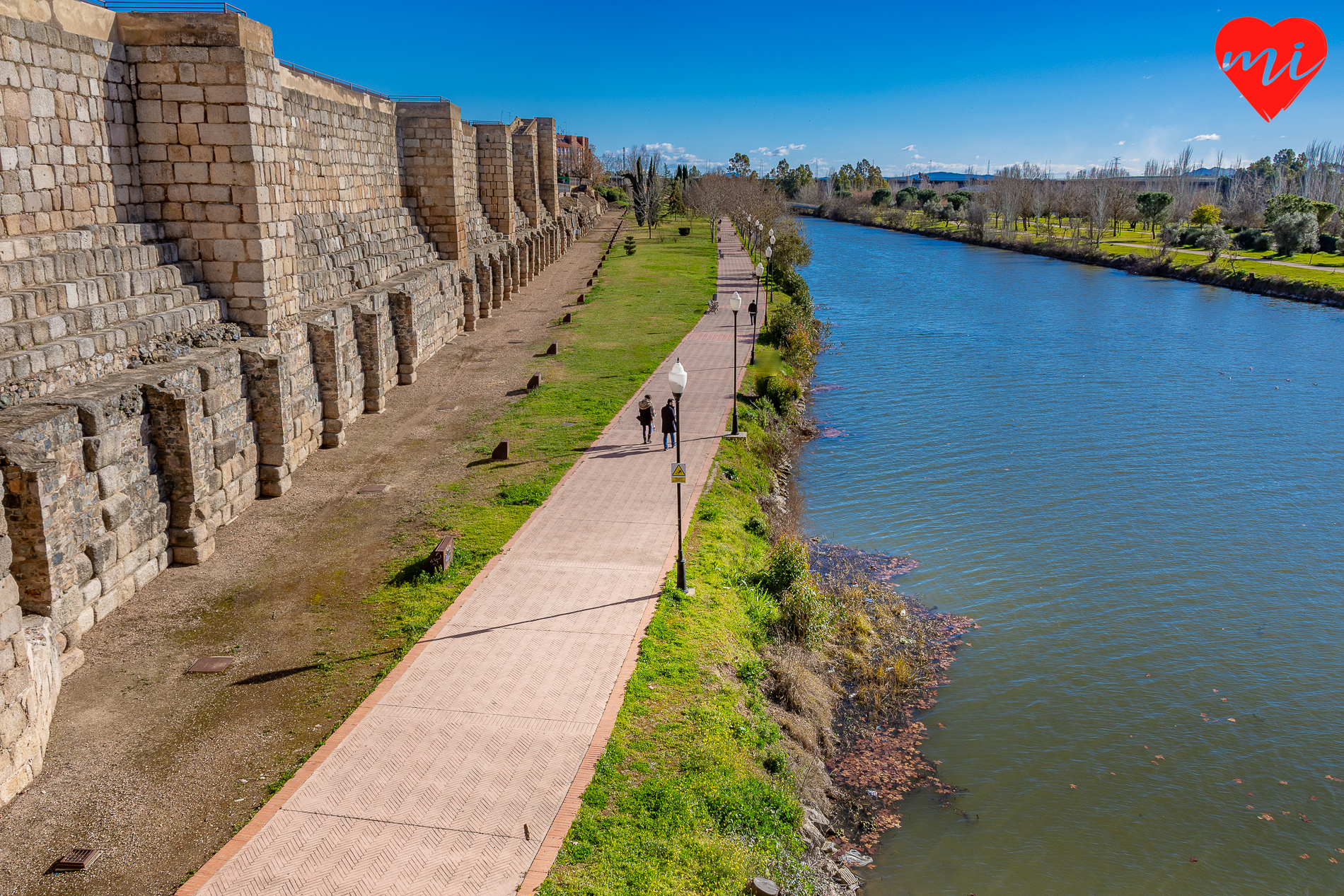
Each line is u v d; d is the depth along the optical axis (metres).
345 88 36.09
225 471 20.41
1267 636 20.88
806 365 43.88
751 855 11.12
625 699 13.68
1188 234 109.56
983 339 55.34
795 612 18.59
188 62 20.95
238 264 22.28
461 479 23.88
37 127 17.77
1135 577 23.67
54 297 16.97
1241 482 30.69
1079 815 14.96
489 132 57.78
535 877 10.06
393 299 33.75
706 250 88.19
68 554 15.02
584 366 37.62
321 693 13.95
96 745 12.73
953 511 27.83
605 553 19.16
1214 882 13.62
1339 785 15.92
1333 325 61.00
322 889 9.86
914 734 16.97
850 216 180.62
